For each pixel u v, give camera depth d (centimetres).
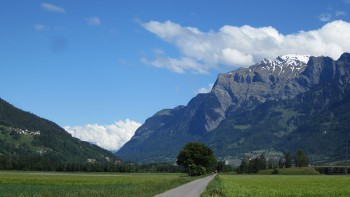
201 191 6662
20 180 11225
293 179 13438
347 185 9162
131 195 5338
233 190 6669
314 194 6266
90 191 5666
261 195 5994
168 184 8144
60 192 6016
